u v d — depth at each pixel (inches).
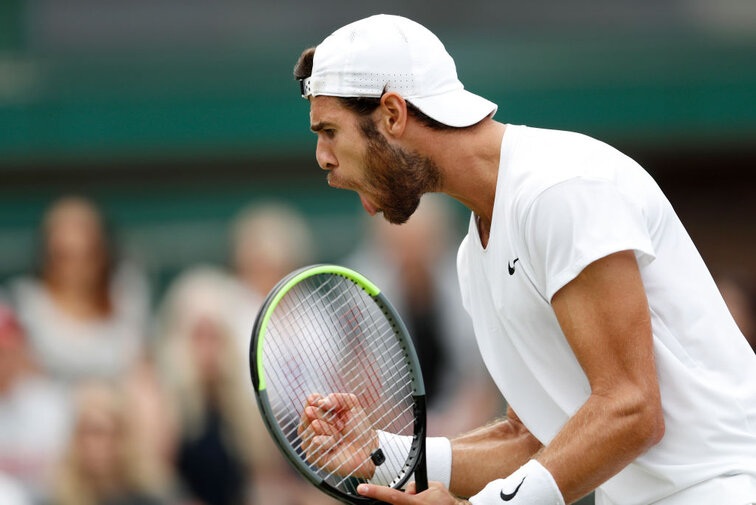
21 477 1006.4
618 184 447.2
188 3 1539.1
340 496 489.4
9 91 1434.5
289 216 1237.1
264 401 482.3
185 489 999.0
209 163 1443.2
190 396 1006.4
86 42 1514.5
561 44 1488.7
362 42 464.4
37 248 1089.4
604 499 491.5
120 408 1001.5
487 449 530.0
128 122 1437.0
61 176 1434.5
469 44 1505.9
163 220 1432.1
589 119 1456.7
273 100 1448.1
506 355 485.4
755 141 1470.2
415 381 518.0
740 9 1531.7
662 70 1461.6
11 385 1022.4
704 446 449.1
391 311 517.7
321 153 481.4
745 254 1501.0
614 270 429.1
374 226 1139.9
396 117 461.4
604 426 428.1
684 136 1467.8
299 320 847.7
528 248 445.4
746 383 460.1
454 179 468.4
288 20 1550.2
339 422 515.2
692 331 453.7
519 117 1451.8
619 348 429.7
